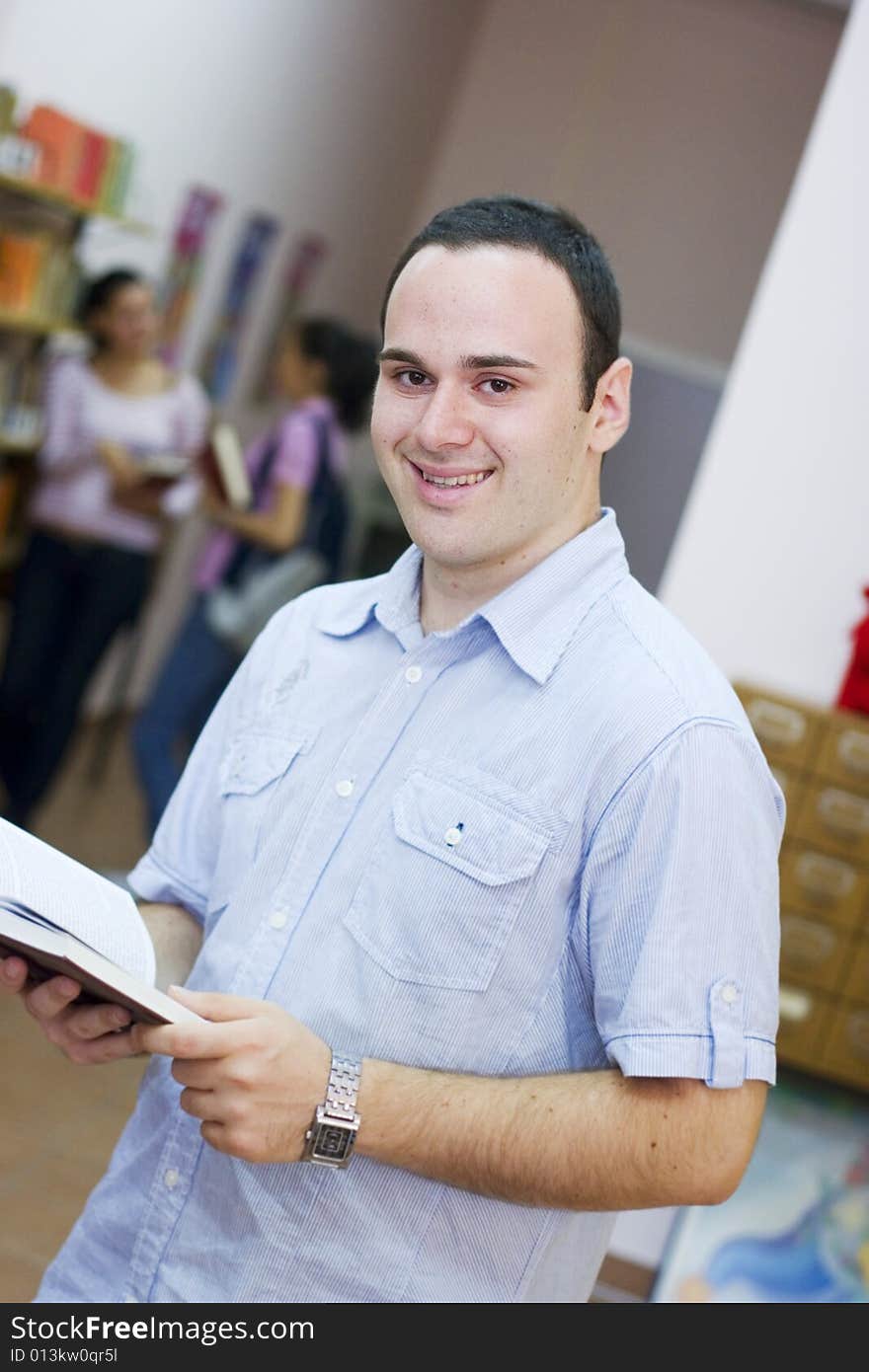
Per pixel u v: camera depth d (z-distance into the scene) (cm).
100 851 546
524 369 132
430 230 137
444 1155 130
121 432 507
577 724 134
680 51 844
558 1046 136
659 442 820
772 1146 307
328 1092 128
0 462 531
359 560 935
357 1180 136
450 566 140
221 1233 140
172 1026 125
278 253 787
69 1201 326
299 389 508
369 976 136
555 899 133
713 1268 301
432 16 872
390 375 137
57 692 488
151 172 625
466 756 137
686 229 841
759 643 339
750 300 833
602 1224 146
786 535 337
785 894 308
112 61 569
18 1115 356
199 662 493
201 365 733
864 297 330
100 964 123
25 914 125
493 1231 137
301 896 140
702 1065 125
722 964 126
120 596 496
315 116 781
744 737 131
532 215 136
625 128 859
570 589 140
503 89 900
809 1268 301
